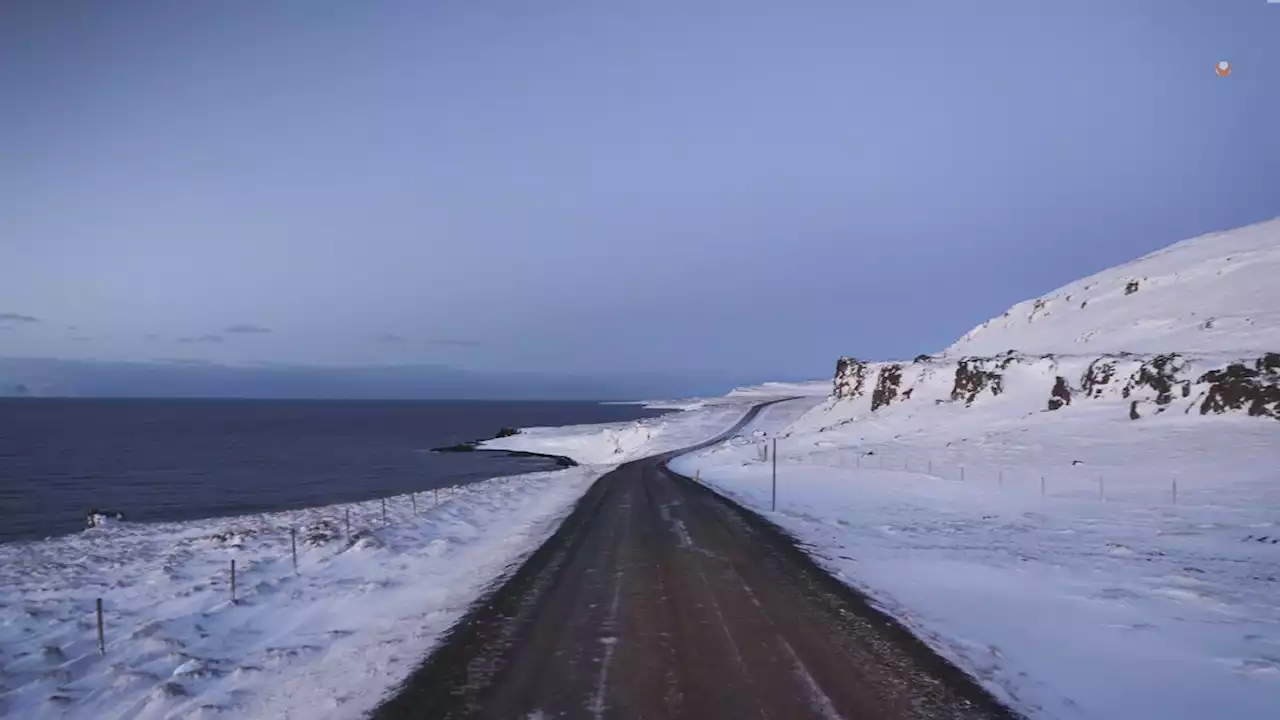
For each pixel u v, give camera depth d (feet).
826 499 93.35
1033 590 41.91
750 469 143.95
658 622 34.40
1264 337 147.84
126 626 37.63
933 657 29.14
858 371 246.88
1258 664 28.63
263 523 83.15
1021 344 230.48
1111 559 51.70
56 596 45.75
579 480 133.18
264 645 32.65
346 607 39.24
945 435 155.12
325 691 25.99
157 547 68.13
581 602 38.45
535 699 24.63
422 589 42.80
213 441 360.89
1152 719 23.22
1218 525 66.08
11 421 582.35
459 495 102.78
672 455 213.25
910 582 43.96
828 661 28.50
